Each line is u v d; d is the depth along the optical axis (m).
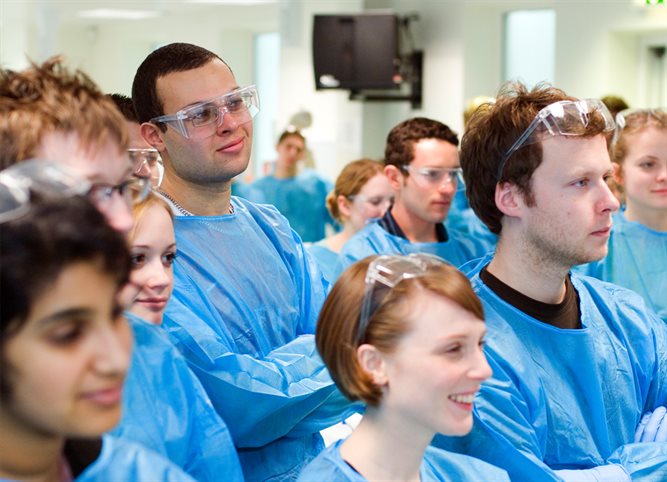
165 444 1.42
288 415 1.93
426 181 3.49
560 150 1.95
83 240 0.96
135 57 12.50
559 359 2.03
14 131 1.14
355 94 8.36
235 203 2.21
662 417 2.14
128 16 11.45
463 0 8.03
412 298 1.45
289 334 2.14
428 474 1.62
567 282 2.12
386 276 1.47
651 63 7.44
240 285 2.06
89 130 1.18
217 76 2.06
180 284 1.97
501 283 2.05
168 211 1.74
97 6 10.45
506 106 2.02
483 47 8.16
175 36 11.40
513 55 8.15
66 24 12.38
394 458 1.47
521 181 1.99
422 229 3.59
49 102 1.17
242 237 2.12
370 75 7.95
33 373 0.97
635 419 2.12
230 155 2.05
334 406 2.03
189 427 1.47
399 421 1.46
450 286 1.46
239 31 10.69
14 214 0.94
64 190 1.00
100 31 12.52
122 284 1.03
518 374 1.96
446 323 1.44
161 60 2.06
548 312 2.04
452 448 1.90
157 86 2.05
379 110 8.90
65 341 0.97
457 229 4.03
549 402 1.99
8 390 0.98
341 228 6.99
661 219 3.20
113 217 1.21
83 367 0.98
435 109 8.37
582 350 2.04
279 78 9.48
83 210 0.98
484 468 1.71
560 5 7.59
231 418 1.86
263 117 10.90
